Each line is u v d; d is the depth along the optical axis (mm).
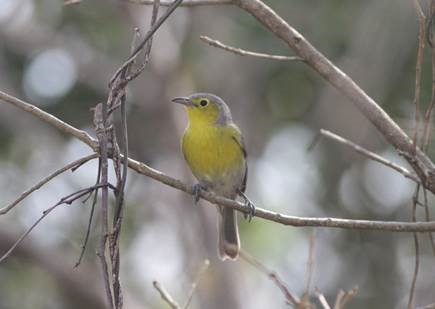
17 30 16312
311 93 15695
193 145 9859
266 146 16047
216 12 15945
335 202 15078
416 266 6828
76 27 16469
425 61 13391
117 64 16266
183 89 16688
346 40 14234
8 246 15492
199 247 15664
